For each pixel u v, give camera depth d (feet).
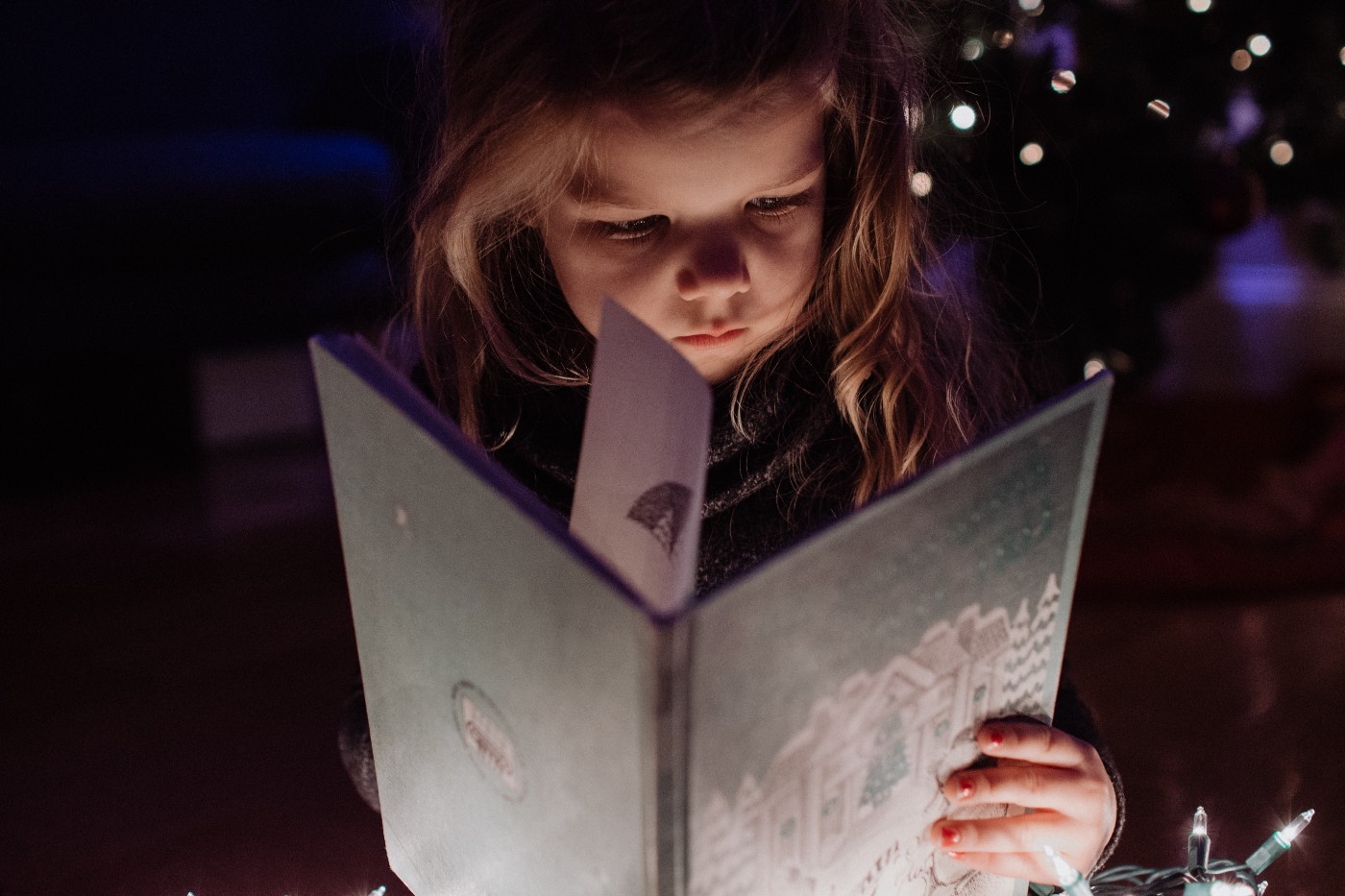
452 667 1.80
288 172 6.81
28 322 6.35
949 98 4.82
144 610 4.92
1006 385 3.75
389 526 1.82
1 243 6.19
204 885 3.11
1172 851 3.03
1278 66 6.01
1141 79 5.49
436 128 2.85
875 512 1.52
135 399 6.83
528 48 2.20
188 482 6.57
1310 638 4.27
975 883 2.21
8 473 6.53
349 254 7.14
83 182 6.38
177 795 3.55
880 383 2.91
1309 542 5.68
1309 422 7.30
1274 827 3.12
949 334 3.28
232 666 4.41
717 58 2.06
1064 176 5.48
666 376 1.64
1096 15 5.49
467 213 2.55
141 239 6.47
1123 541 5.72
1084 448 1.84
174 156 6.72
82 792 3.59
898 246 2.85
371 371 1.75
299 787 3.57
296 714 4.02
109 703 4.15
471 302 2.79
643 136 2.09
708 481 2.74
